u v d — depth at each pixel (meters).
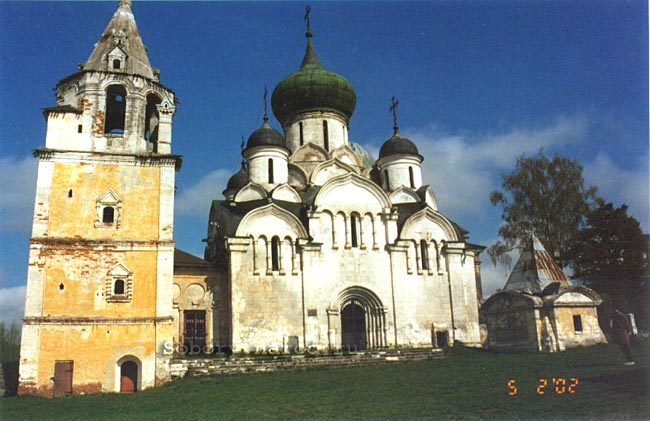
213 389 26.39
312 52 50.62
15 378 31.00
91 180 30.88
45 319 28.36
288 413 19.44
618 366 24.81
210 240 45.28
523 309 37.78
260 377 29.45
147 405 23.45
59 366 28.00
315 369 32.16
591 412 16.09
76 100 32.22
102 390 28.23
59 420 20.88
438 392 22.00
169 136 32.66
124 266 29.97
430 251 41.34
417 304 40.00
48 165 30.52
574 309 37.91
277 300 37.16
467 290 41.53
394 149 46.41
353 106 49.28
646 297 44.16
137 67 33.69
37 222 29.52
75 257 29.53
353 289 39.25
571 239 47.00
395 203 44.25
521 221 48.03
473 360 33.28
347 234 40.16
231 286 36.34
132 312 29.56
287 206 40.72
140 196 31.30
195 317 37.19
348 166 45.25
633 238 44.97
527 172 49.00
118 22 34.88
